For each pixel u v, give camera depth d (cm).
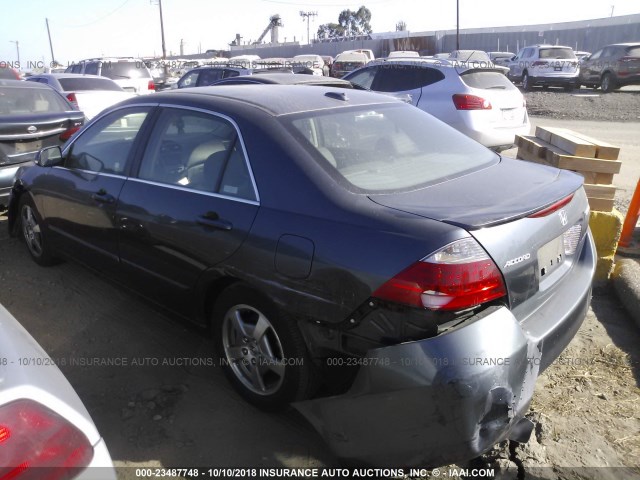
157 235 332
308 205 264
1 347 179
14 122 588
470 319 227
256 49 5628
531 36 3897
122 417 304
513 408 229
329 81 696
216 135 317
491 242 229
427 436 226
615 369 344
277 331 277
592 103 1717
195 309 326
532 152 548
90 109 1167
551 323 259
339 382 258
